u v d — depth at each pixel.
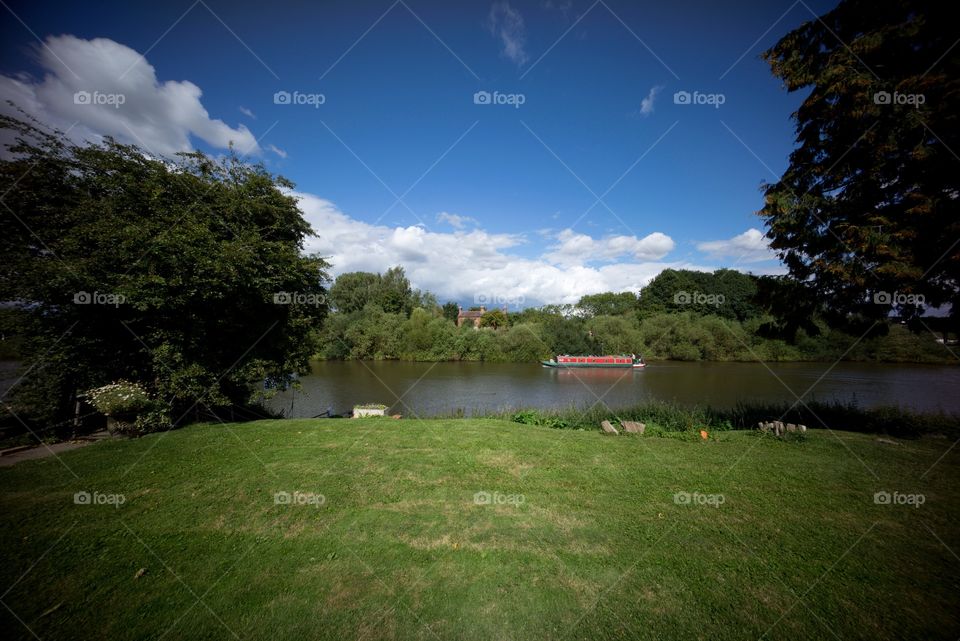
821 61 8.49
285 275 11.20
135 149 10.05
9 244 8.37
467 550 4.00
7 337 8.48
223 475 5.98
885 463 6.69
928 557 3.90
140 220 8.86
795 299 9.32
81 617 3.07
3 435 8.36
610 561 3.81
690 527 4.47
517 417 11.06
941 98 6.61
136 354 9.80
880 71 7.62
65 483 5.64
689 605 3.21
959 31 6.65
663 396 22.95
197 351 10.06
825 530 4.41
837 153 8.41
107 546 4.06
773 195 8.97
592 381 30.58
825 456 7.10
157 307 8.52
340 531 4.37
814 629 2.94
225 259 9.16
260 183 12.16
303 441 7.86
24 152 8.67
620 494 5.38
